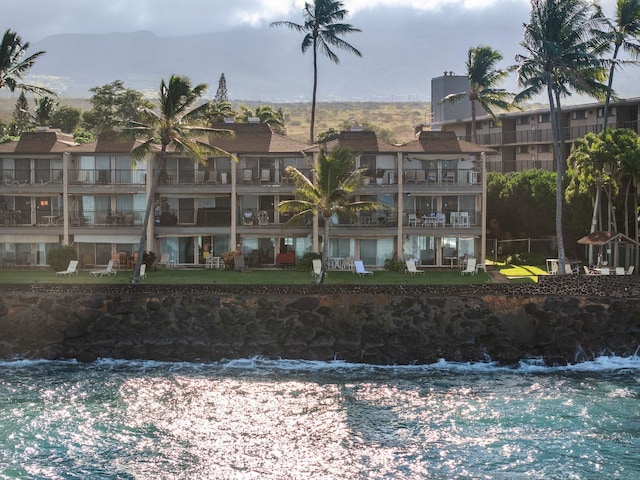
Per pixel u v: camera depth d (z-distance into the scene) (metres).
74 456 32.75
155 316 50.62
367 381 44.50
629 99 86.94
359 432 35.75
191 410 38.81
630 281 51.56
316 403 40.06
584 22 60.03
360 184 61.19
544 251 73.38
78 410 38.66
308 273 61.06
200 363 49.00
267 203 68.31
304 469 31.64
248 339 49.75
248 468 31.78
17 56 64.81
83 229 65.94
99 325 50.66
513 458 32.62
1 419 37.06
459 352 49.25
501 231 77.31
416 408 39.22
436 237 67.31
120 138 56.19
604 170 65.00
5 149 68.38
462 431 35.75
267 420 37.38
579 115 93.12
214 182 67.00
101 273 59.91
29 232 66.38
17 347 50.22
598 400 40.69
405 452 33.34
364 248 67.31
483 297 50.81
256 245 67.81
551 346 49.75
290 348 49.44
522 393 42.12
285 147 68.19
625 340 50.19
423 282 55.97
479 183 67.00
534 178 75.56
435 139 69.12
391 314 50.19
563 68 60.09
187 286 51.66
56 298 51.56
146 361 49.38
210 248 68.25
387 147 68.00
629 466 31.77
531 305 50.66
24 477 30.58
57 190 66.62
